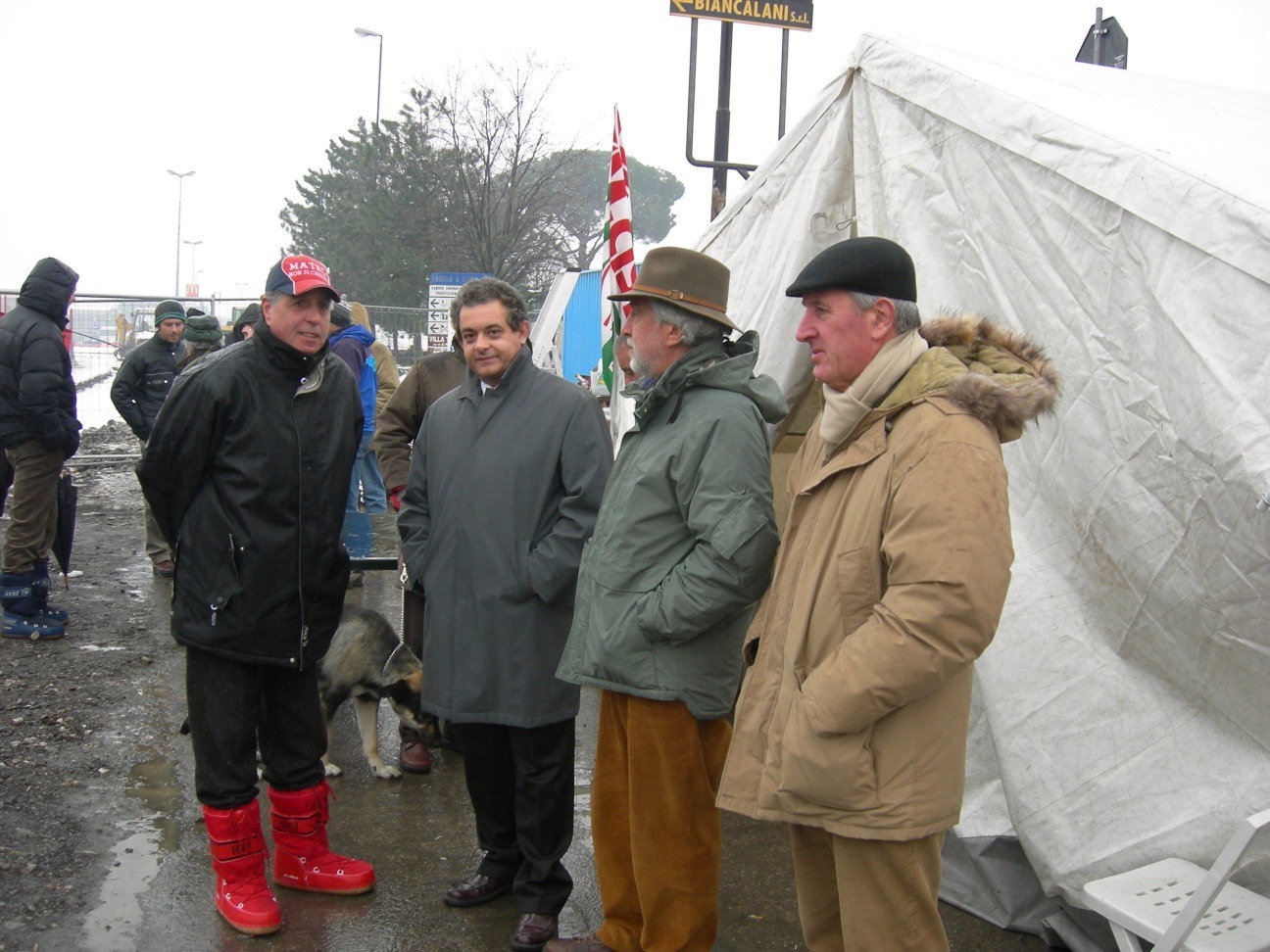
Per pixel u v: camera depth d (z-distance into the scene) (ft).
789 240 12.91
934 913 7.08
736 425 8.33
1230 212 8.16
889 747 6.74
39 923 9.99
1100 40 18.86
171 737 14.93
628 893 9.37
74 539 28.91
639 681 8.57
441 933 10.09
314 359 9.92
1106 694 9.29
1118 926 8.08
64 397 18.84
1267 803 8.32
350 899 10.74
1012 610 9.89
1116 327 9.11
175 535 9.95
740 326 13.55
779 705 7.25
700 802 8.91
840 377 7.32
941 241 11.09
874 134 11.98
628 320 9.02
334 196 114.93
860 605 6.89
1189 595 8.52
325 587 10.28
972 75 10.64
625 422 17.49
